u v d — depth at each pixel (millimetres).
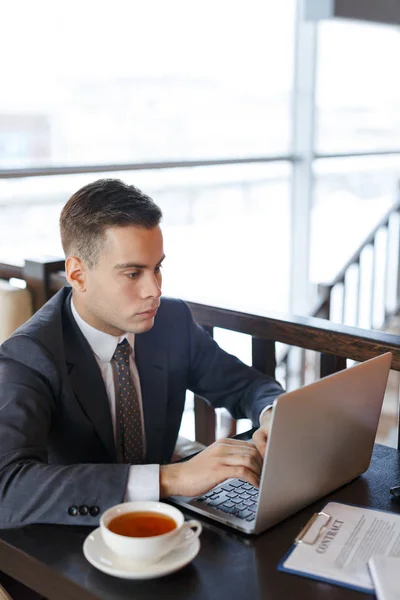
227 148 4730
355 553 1009
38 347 1308
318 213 5223
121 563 966
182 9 4352
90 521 1099
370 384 1189
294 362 4188
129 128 4234
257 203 4875
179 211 4434
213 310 1765
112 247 1240
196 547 1002
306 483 1122
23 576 1058
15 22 3650
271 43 4770
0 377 1279
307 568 974
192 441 2045
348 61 5074
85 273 1294
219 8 4504
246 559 1005
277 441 1012
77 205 1272
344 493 1211
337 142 5191
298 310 5258
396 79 5430
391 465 1336
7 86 3686
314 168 5062
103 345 1393
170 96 4391
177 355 1553
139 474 1127
